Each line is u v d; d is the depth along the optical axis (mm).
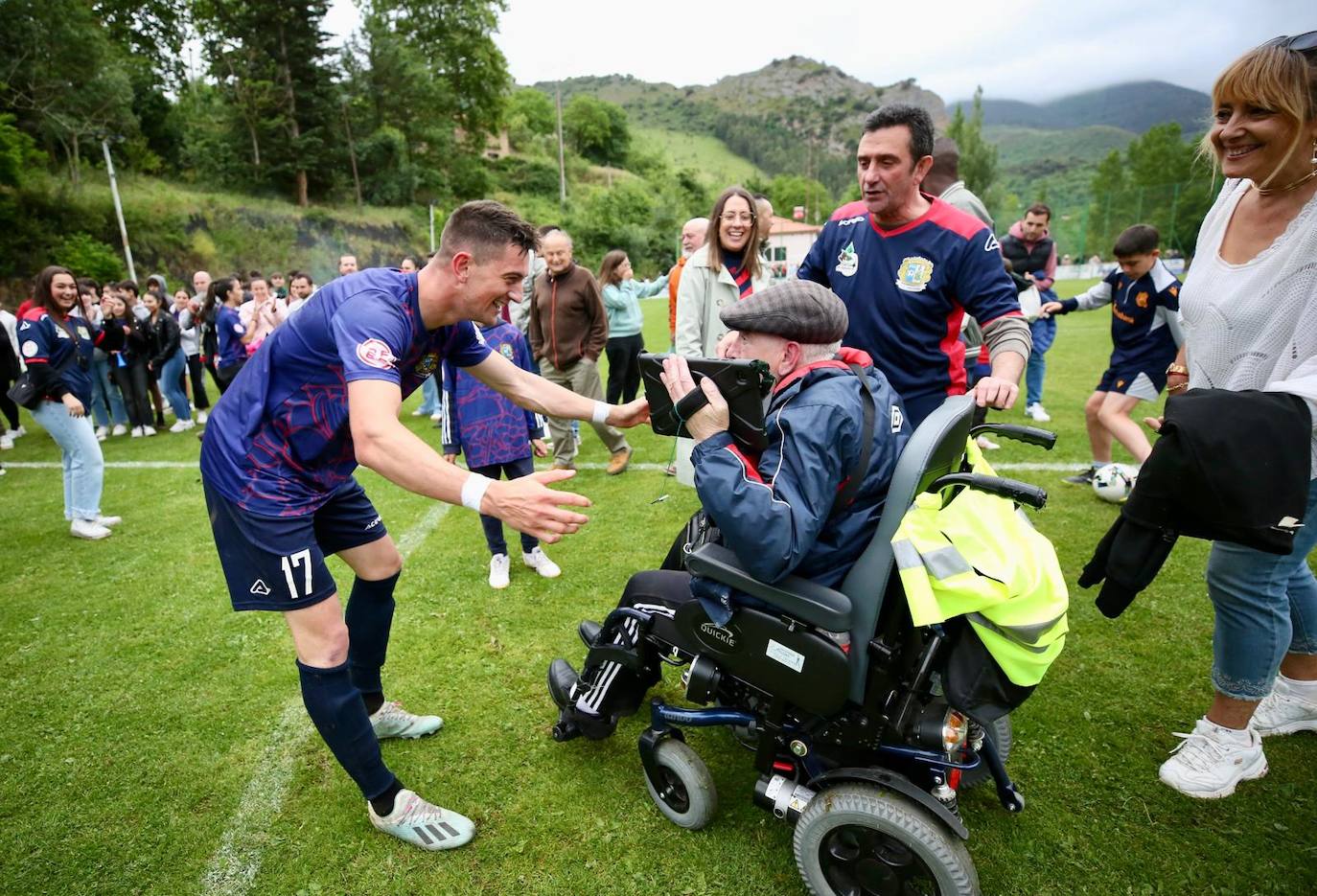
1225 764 2117
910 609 1560
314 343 1772
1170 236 30594
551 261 5066
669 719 1989
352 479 2197
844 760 1814
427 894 1894
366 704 2412
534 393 2301
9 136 22469
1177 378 3018
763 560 1527
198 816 2189
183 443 7172
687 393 1599
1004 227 44562
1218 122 1749
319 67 37188
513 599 3490
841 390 1646
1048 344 6336
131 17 40719
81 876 1983
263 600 1895
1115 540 1823
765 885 1878
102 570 3990
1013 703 1542
